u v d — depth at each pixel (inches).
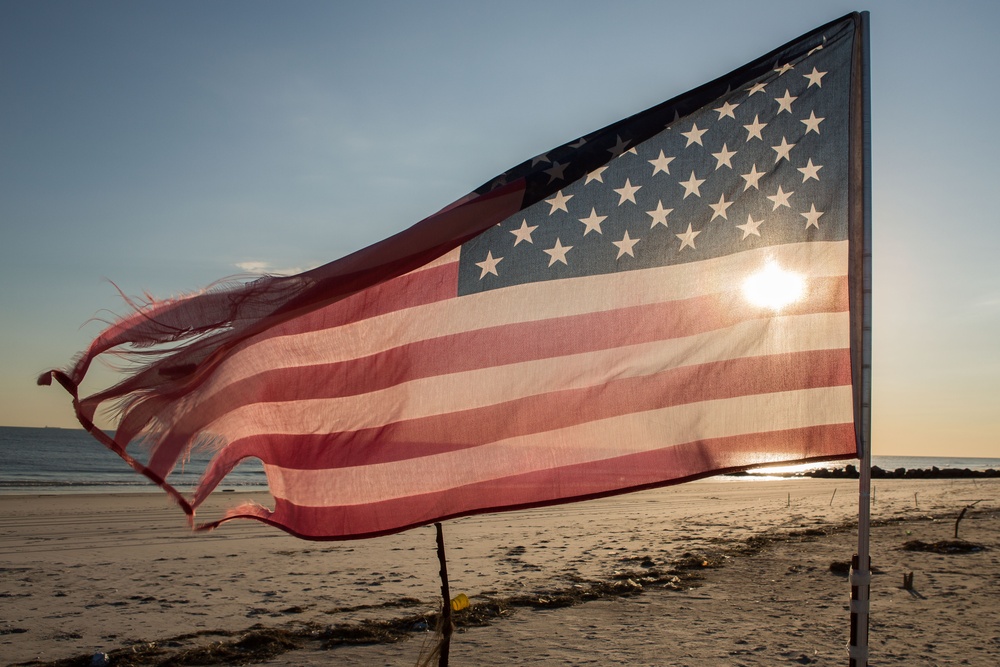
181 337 139.8
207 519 1026.1
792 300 167.0
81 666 338.0
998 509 1238.9
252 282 143.8
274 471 160.2
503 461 159.5
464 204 155.9
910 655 347.9
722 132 171.8
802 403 163.8
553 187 163.5
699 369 164.1
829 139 171.6
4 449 3644.2
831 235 168.9
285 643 373.4
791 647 364.2
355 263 146.6
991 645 364.2
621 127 171.0
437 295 164.2
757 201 169.9
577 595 494.9
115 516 1077.1
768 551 711.1
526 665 335.3
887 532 861.8
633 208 167.8
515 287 164.6
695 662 339.3
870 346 162.1
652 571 596.4
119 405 140.4
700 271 167.2
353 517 158.7
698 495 1790.1
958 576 558.6
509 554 709.3
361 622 422.6
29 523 960.9
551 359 162.9
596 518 1115.3
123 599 490.3
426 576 582.9
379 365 162.9
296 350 162.7
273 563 649.6
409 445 160.4
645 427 161.2
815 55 175.2
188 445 149.4
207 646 368.5
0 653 360.2
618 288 165.5
